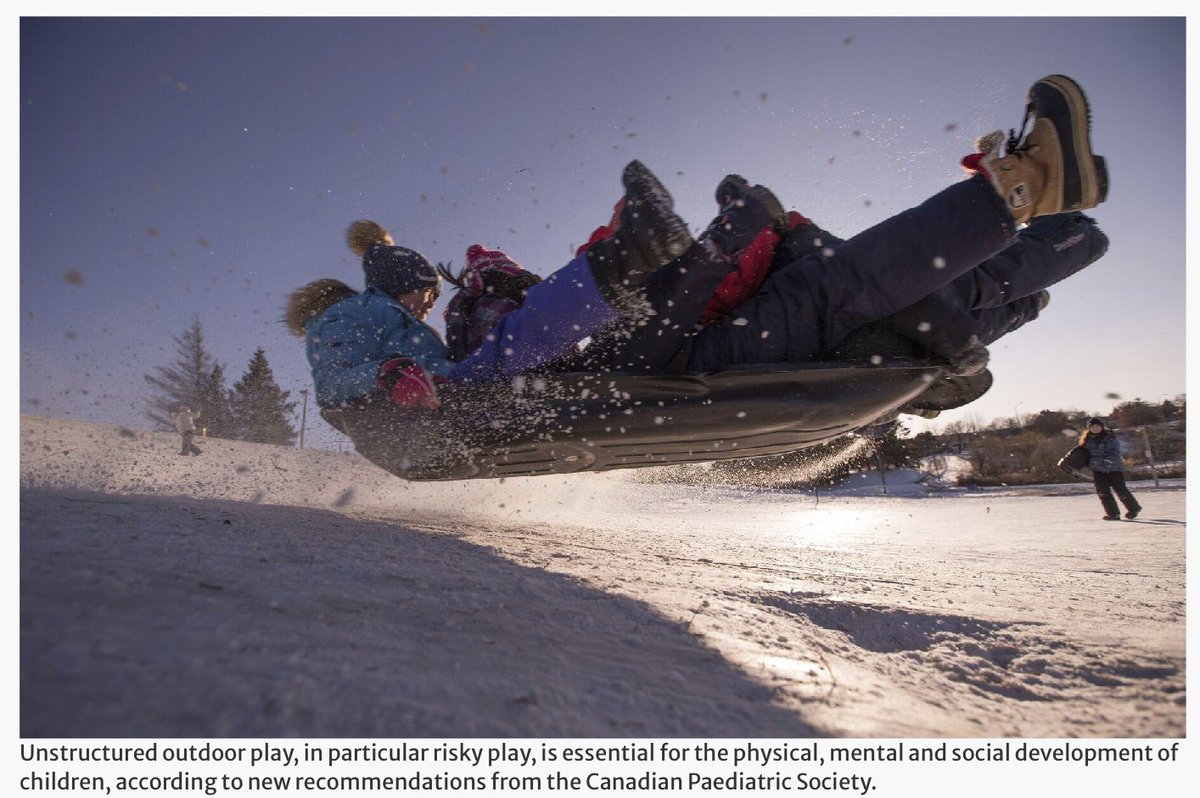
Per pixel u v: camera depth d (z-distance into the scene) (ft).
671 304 8.30
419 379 8.30
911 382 9.14
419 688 3.89
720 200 9.39
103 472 12.66
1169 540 18.65
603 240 7.90
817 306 8.76
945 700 5.15
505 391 8.70
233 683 3.49
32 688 3.12
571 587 6.81
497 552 8.39
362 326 9.59
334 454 20.26
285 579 5.39
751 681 4.94
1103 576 11.60
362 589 5.53
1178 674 5.58
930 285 8.56
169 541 5.98
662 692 4.54
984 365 9.26
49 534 5.52
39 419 23.06
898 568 12.00
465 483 19.10
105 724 3.00
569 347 8.50
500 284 9.95
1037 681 5.65
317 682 3.69
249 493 12.76
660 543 12.81
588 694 4.31
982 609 7.93
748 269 9.07
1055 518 29.89
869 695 4.99
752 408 8.63
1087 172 8.05
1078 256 10.15
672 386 8.56
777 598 7.76
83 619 3.85
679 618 6.21
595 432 8.90
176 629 3.97
